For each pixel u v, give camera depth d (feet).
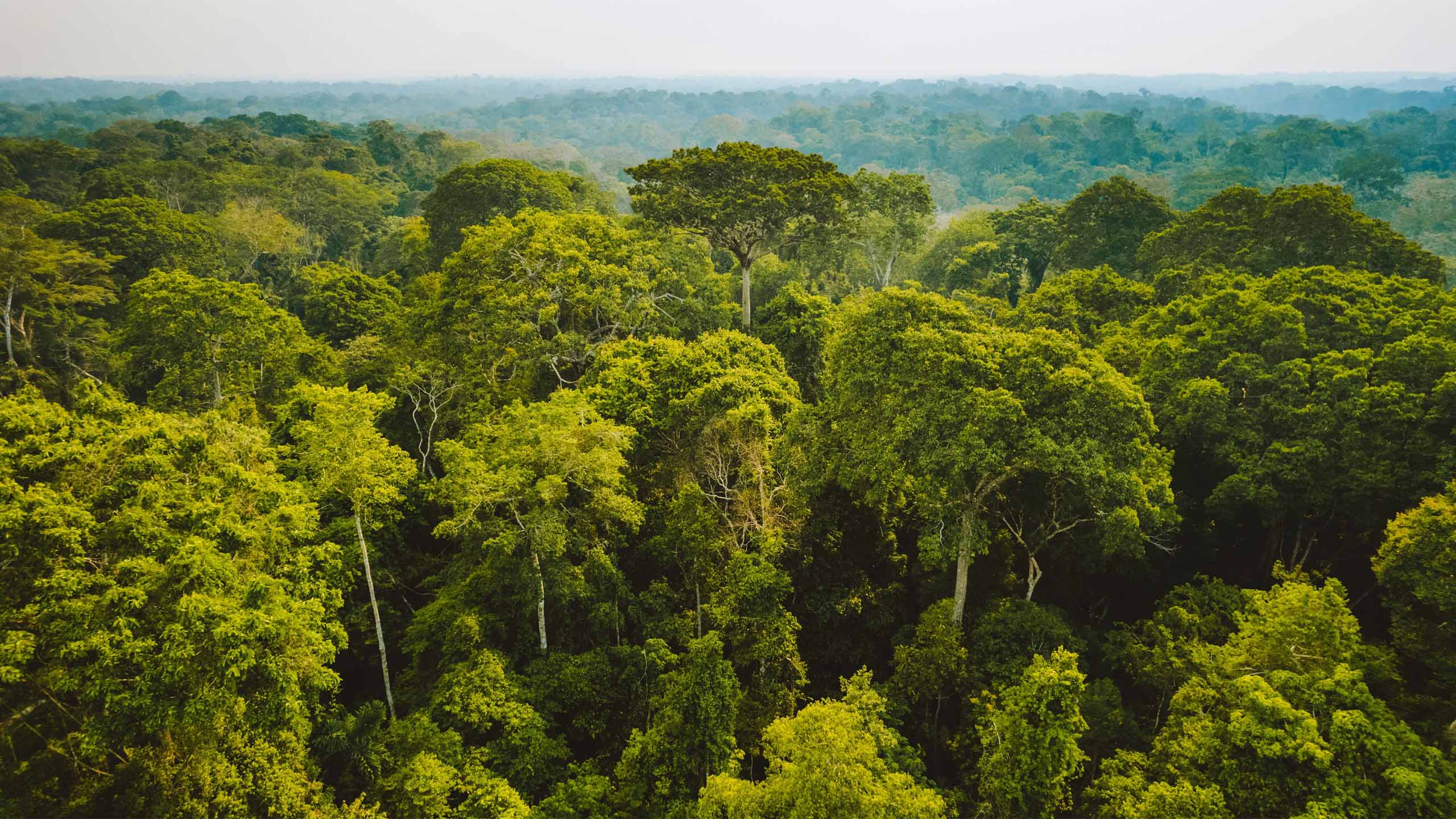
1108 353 120.37
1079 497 83.05
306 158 378.73
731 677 68.39
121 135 424.46
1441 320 103.65
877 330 86.74
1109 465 77.82
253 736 58.29
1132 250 197.77
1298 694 56.95
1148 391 106.83
